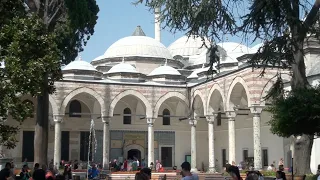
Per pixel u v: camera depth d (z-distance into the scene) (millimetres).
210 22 16859
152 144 42594
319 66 32250
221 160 48406
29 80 13633
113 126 47125
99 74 44812
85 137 45688
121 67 46031
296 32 16859
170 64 53250
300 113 14578
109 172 37812
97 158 45438
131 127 47812
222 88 39000
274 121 16719
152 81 46875
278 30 16625
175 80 46812
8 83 13367
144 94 43062
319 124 14719
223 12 16562
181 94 44562
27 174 19875
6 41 14117
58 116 39625
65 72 43062
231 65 43188
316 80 31781
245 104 43500
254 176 10516
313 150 32125
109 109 41500
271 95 19391
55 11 21188
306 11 17609
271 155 40375
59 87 40062
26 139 43094
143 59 52000
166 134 48969
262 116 42156
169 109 49531
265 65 18031
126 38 55531
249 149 43500
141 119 48312
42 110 20156
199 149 50125
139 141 47969
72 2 22031
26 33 14031
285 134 15852
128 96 45469
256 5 16203
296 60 18109
